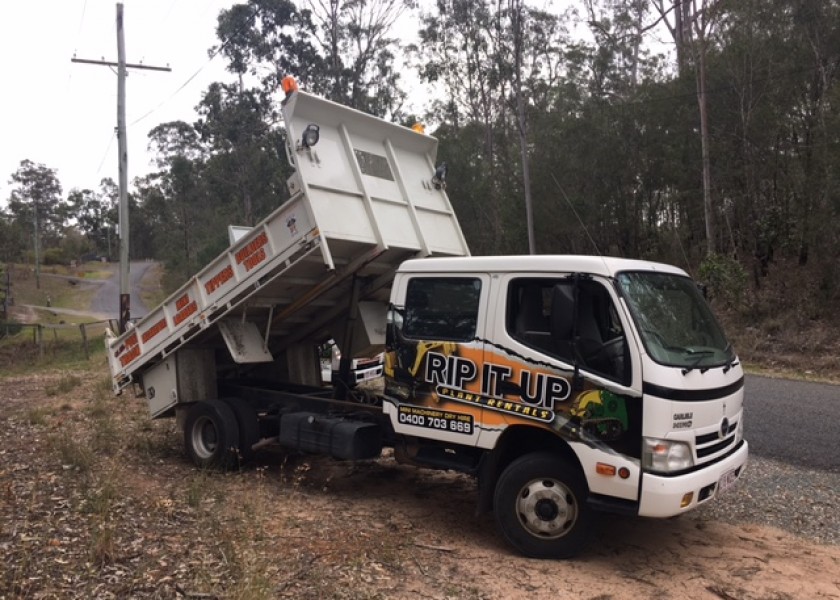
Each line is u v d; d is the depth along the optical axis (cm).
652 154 2580
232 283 720
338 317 815
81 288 7300
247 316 775
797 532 591
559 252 3031
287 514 609
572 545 511
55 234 9894
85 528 535
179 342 789
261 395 795
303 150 650
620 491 479
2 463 745
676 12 3009
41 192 9431
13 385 1600
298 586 450
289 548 516
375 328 780
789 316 1952
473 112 3672
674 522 612
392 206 732
